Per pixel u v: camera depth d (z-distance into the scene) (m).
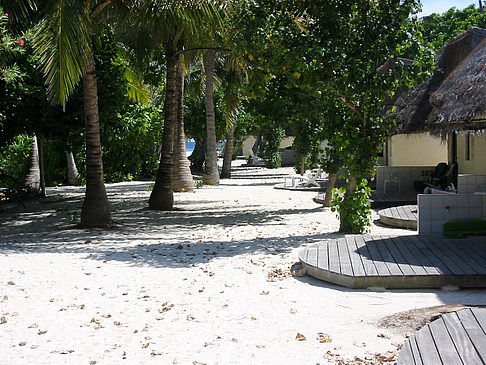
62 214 16.72
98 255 9.31
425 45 10.30
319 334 5.14
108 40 17.11
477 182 11.64
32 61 16.31
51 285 7.14
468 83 9.56
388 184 18.67
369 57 10.08
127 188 26.27
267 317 5.73
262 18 9.93
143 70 18.94
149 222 14.42
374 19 10.00
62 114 16.86
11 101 16.38
